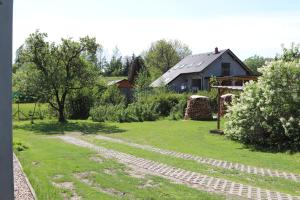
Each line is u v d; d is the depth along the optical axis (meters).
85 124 28.31
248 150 15.28
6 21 2.30
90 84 31.78
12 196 2.36
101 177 9.74
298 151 14.49
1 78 2.30
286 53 19.50
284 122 15.14
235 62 51.31
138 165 11.75
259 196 8.20
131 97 43.47
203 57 53.66
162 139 18.88
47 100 31.20
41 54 30.02
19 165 10.97
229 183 9.45
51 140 19.12
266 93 15.72
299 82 15.45
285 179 10.12
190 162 12.33
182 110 32.03
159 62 86.31
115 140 18.92
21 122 31.05
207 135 20.12
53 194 7.55
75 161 12.23
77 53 30.72
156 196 7.87
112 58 93.19
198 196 7.94
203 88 49.84
